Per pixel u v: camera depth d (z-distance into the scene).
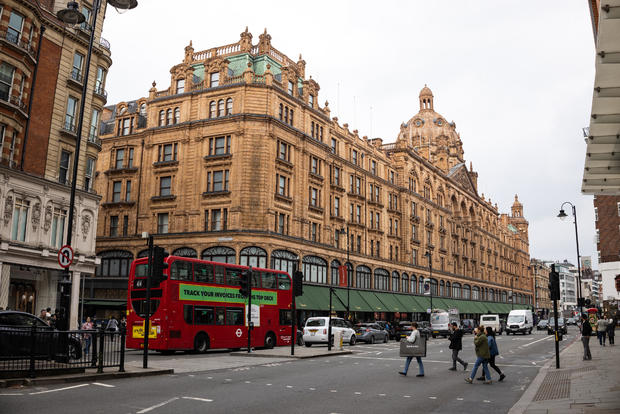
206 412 10.89
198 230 44.94
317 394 13.87
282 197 45.56
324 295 48.81
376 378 17.69
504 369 21.48
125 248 48.75
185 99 48.31
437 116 114.50
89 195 35.34
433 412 11.56
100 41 38.00
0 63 28.70
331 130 54.59
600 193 21.11
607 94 12.48
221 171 45.19
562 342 42.53
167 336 26.11
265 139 44.84
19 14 29.88
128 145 51.19
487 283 99.81
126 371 16.81
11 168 29.25
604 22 9.63
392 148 71.31
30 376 14.59
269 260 43.00
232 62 49.44
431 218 77.06
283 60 52.00
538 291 142.50
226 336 29.47
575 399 12.75
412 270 68.81
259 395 13.43
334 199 53.91
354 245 56.69
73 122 34.78
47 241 31.91
